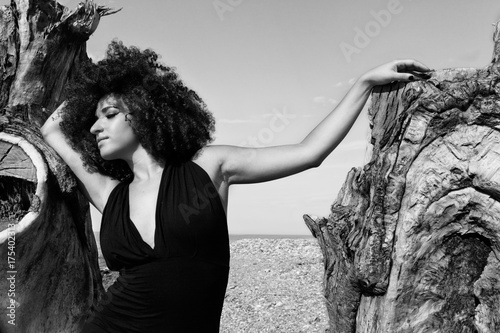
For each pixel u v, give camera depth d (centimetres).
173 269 198
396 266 223
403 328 224
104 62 246
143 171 224
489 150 213
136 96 225
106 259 213
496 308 216
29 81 405
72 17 417
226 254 210
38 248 316
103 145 226
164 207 204
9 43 405
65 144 262
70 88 262
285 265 1024
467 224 221
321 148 221
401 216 224
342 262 242
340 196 265
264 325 698
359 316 241
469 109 217
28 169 311
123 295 204
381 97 232
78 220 345
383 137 231
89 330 212
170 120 225
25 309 325
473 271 224
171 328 198
